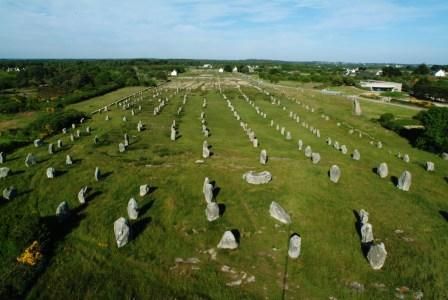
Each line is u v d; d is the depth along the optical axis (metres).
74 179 36.41
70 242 25.27
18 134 55.38
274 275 21.97
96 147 48.16
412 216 29.50
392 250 24.69
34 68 146.62
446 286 21.12
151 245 24.91
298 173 36.78
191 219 28.09
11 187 32.78
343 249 24.61
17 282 20.59
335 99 102.00
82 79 120.25
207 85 138.00
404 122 67.69
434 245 25.38
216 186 33.75
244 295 20.25
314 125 65.31
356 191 33.75
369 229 25.12
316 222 27.89
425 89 112.31
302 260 23.42
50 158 43.31
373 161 44.28
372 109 86.38
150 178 36.19
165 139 52.75
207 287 20.86
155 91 115.50
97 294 20.14
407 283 21.48
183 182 34.88
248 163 40.38
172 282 21.23
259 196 31.34
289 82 153.88
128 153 45.19
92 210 29.92
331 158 44.25
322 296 20.33
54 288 20.61
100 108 81.62
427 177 39.44
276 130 59.75
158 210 29.66
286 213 28.00
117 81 129.62
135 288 20.67
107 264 22.84
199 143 50.28
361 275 22.14
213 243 25.09
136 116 70.88
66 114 63.84
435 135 51.34
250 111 78.38
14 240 23.61
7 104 80.12
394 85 137.00
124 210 29.80
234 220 27.88
